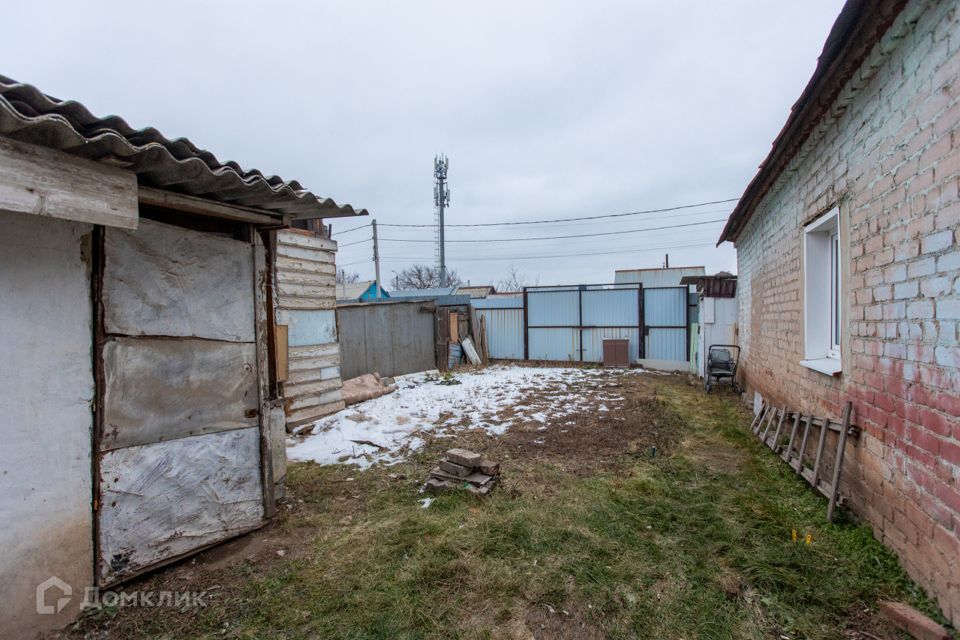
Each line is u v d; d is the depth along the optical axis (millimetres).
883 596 2053
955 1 1761
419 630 1938
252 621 2004
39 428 1913
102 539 2117
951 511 1808
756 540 2602
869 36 2199
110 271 2154
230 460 2717
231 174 2211
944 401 1861
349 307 8039
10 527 1824
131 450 2238
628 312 11289
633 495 3279
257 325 2932
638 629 1930
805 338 3709
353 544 2660
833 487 2746
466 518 2953
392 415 5840
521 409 6273
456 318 11625
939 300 1896
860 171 2641
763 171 4129
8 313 1827
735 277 8703
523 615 2031
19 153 1598
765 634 1876
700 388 8156
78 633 1936
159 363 2365
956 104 1769
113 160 1847
